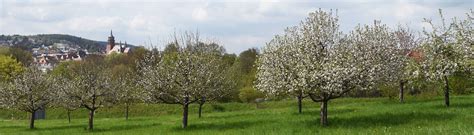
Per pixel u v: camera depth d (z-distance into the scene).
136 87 40.09
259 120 36.19
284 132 26.95
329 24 30.38
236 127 32.25
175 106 68.00
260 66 34.94
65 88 41.59
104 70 46.41
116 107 68.12
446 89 36.66
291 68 29.61
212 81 37.34
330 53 29.36
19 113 72.38
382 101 49.41
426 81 39.91
